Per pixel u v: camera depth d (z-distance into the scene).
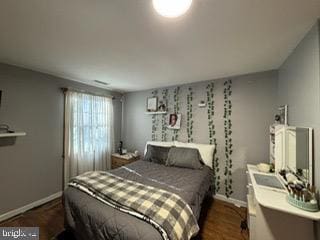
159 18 1.35
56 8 1.25
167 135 3.76
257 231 1.58
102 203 1.64
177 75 2.96
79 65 2.48
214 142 3.16
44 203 2.85
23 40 1.74
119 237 1.31
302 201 1.35
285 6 1.20
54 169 3.03
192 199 1.87
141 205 1.50
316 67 1.37
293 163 1.77
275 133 2.19
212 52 1.99
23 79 2.61
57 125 3.07
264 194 1.60
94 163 3.69
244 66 2.49
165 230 1.28
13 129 2.50
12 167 2.50
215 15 1.30
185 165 2.89
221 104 3.10
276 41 1.71
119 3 1.18
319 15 1.30
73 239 1.97
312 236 1.42
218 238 2.05
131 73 2.86
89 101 3.60
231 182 2.98
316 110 1.37
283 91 2.31
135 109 4.33
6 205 2.43
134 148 4.33
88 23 1.43
